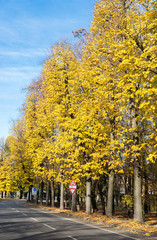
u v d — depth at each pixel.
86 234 11.81
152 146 14.88
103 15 16.06
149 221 19.97
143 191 21.38
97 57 16.58
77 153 20.11
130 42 11.91
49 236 10.75
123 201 21.84
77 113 19.75
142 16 11.47
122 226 14.60
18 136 47.72
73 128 19.70
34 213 23.44
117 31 14.02
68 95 22.98
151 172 21.03
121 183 28.02
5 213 22.27
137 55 11.79
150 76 10.88
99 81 15.23
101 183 25.94
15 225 14.19
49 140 29.17
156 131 11.52
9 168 61.28
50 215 22.11
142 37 12.56
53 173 29.20
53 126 28.14
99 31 16.50
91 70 17.16
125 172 21.12
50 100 25.45
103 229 14.03
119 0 15.38
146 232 12.51
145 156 17.25
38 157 30.47
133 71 11.32
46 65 26.52
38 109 31.14
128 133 17.12
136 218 15.49
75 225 15.30
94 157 17.50
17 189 62.91
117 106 15.64
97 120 17.98
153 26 11.18
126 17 13.86
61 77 24.69
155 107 10.38
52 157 28.20
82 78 19.20
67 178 25.97
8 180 64.56
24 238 10.15
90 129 19.31
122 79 11.68
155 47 10.22
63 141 21.27
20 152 47.91
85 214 22.14
